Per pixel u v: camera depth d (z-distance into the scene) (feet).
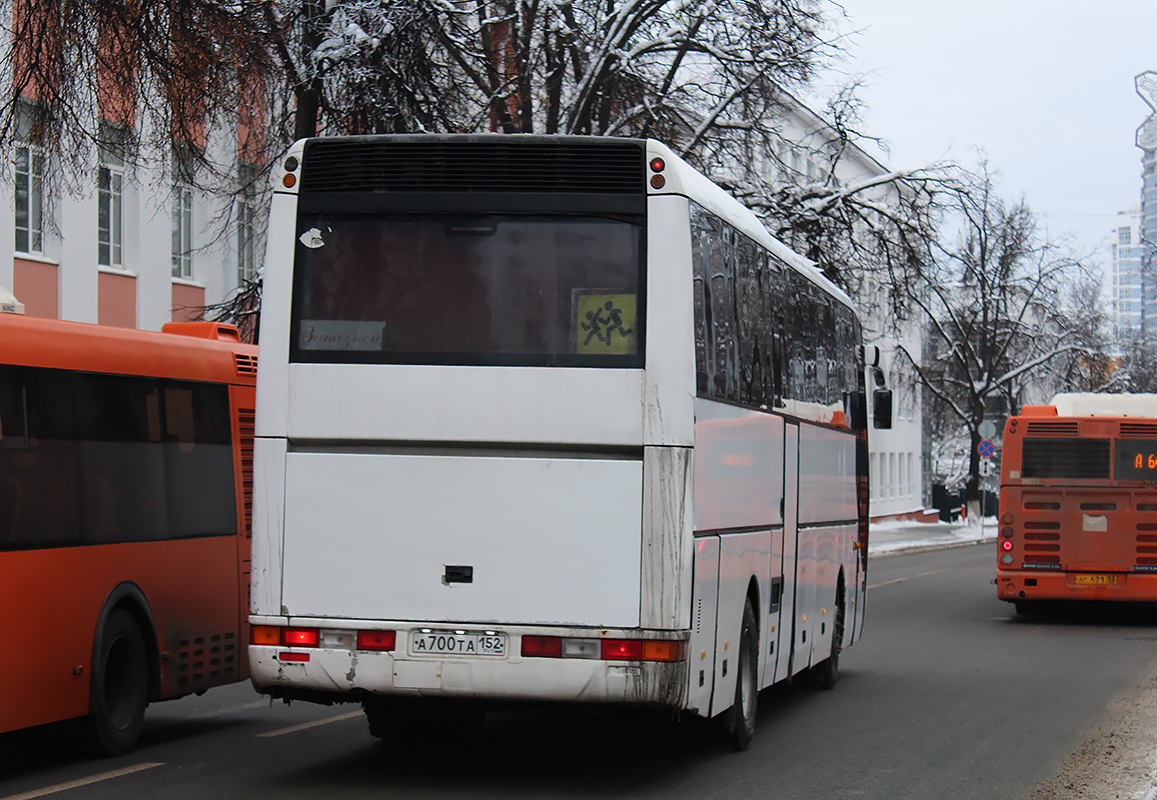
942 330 147.02
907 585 95.45
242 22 54.49
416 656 25.86
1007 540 69.15
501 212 26.55
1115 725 36.96
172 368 33.73
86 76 50.34
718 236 28.99
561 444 25.93
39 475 28.53
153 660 32.35
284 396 26.63
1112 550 67.77
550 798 26.07
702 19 79.46
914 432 244.01
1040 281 159.74
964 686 45.60
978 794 27.32
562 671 25.52
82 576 29.53
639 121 81.66
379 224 26.84
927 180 89.35
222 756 30.81
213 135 73.56
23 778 27.86
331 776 28.19
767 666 34.01
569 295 26.23
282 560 26.40
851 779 28.78
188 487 34.06
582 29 79.00
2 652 27.09
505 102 79.61
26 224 77.00
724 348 28.99
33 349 28.78
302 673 26.09
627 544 25.66
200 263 90.99
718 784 27.99
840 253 85.56
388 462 26.25
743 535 30.53
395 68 66.85
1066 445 68.54
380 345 26.48
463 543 25.95
